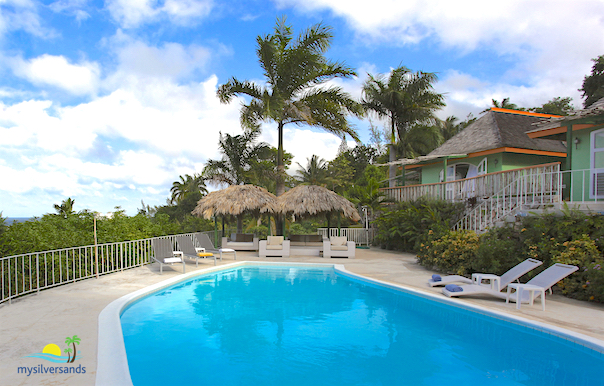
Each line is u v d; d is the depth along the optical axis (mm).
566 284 7371
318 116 19125
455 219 14250
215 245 16359
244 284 9617
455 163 19953
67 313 6008
